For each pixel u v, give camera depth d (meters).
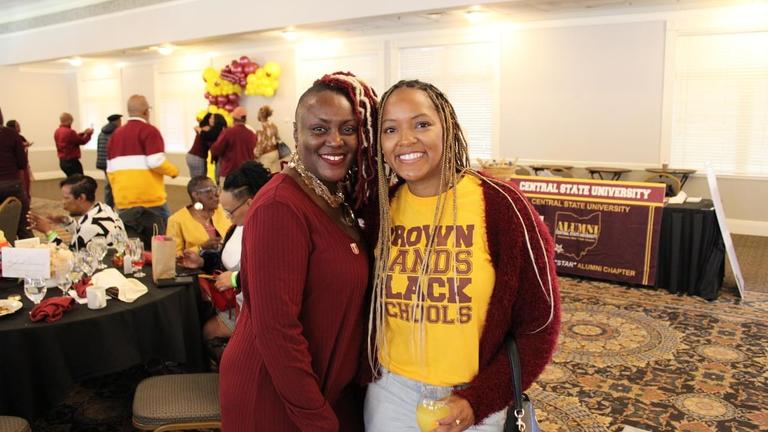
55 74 14.34
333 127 1.36
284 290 1.28
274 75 10.59
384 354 1.42
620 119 7.85
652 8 7.41
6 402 2.19
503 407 1.33
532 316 1.34
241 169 2.77
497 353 1.36
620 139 7.89
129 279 2.70
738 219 7.42
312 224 1.35
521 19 8.22
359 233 1.49
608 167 7.95
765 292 4.79
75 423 2.73
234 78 10.87
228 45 10.95
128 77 13.16
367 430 1.48
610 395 3.05
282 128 10.85
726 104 7.29
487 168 5.67
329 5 7.34
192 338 2.73
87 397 2.98
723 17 7.09
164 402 2.08
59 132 10.99
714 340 3.78
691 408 2.90
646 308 4.41
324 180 1.41
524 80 8.42
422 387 1.37
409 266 1.37
